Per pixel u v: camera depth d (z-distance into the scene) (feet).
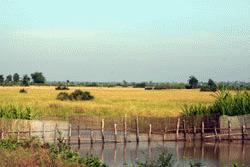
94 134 132.05
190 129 135.03
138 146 122.42
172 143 129.90
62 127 128.77
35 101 241.14
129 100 278.46
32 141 81.15
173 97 315.78
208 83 452.76
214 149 118.01
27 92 363.15
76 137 123.24
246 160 101.55
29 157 64.69
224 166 93.04
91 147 119.55
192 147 121.70
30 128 120.78
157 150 114.62
